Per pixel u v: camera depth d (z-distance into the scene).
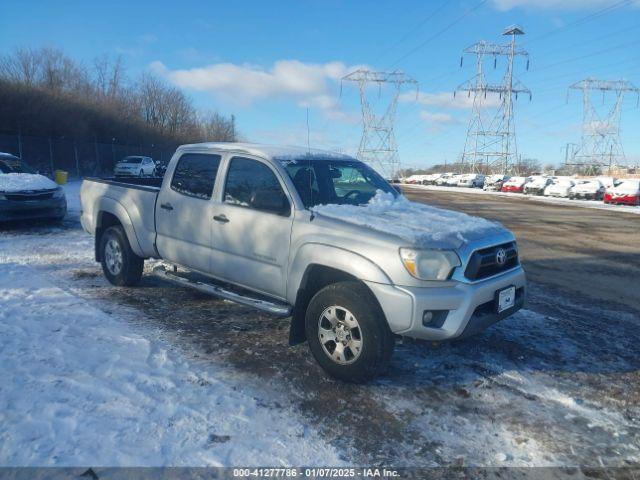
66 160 34.44
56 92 37.44
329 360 3.99
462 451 3.12
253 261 4.66
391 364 4.35
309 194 4.55
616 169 73.75
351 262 3.83
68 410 3.33
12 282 6.40
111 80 54.16
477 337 5.10
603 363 4.59
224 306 5.80
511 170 69.38
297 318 4.29
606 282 8.19
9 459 2.80
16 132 31.19
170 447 3.00
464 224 4.29
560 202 33.28
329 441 3.17
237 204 4.83
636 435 3.37
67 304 5.57
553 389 4.01
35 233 10.38
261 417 3.40
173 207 5.46
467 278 3.82
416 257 3.67
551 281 8.13
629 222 19.64
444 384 4.02
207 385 3.81
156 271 5.79
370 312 3.74
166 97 61.44
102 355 4.23
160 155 52.00
